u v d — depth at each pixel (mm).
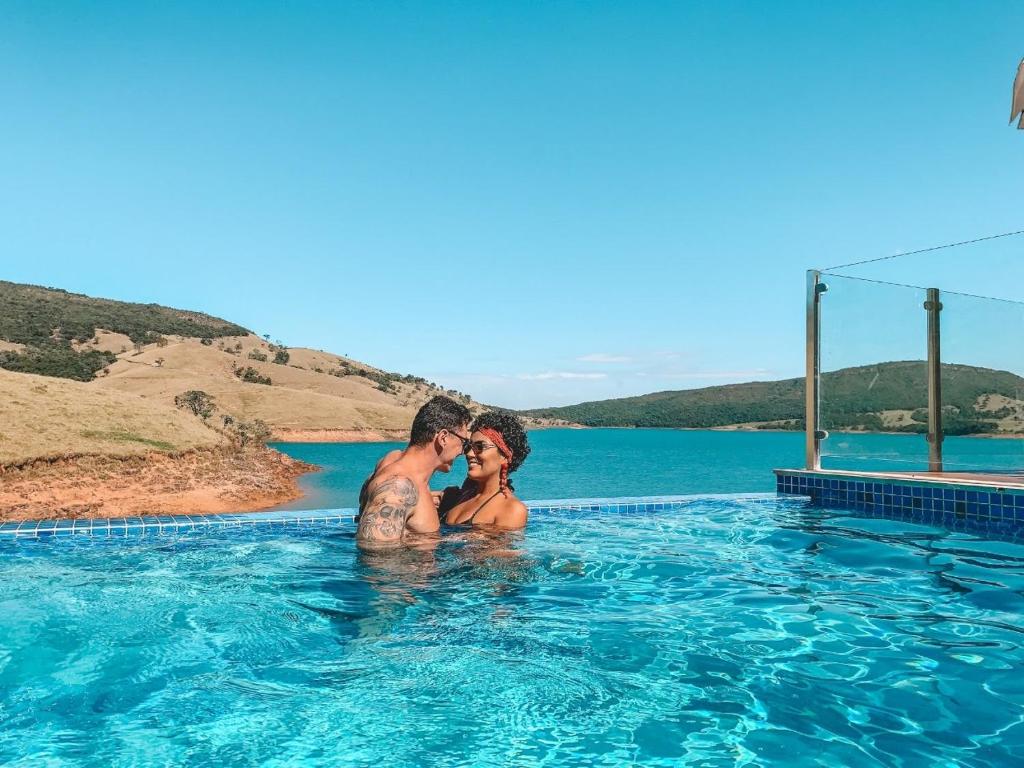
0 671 2641
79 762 1955
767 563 4547
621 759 1987
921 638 3066
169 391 120375
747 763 1949
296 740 2102
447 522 5133
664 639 3033
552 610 3465
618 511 6688
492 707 2346
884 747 2057
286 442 109875
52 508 25953
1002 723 2227
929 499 6215
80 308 195500
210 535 5359
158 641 2986
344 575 4027
